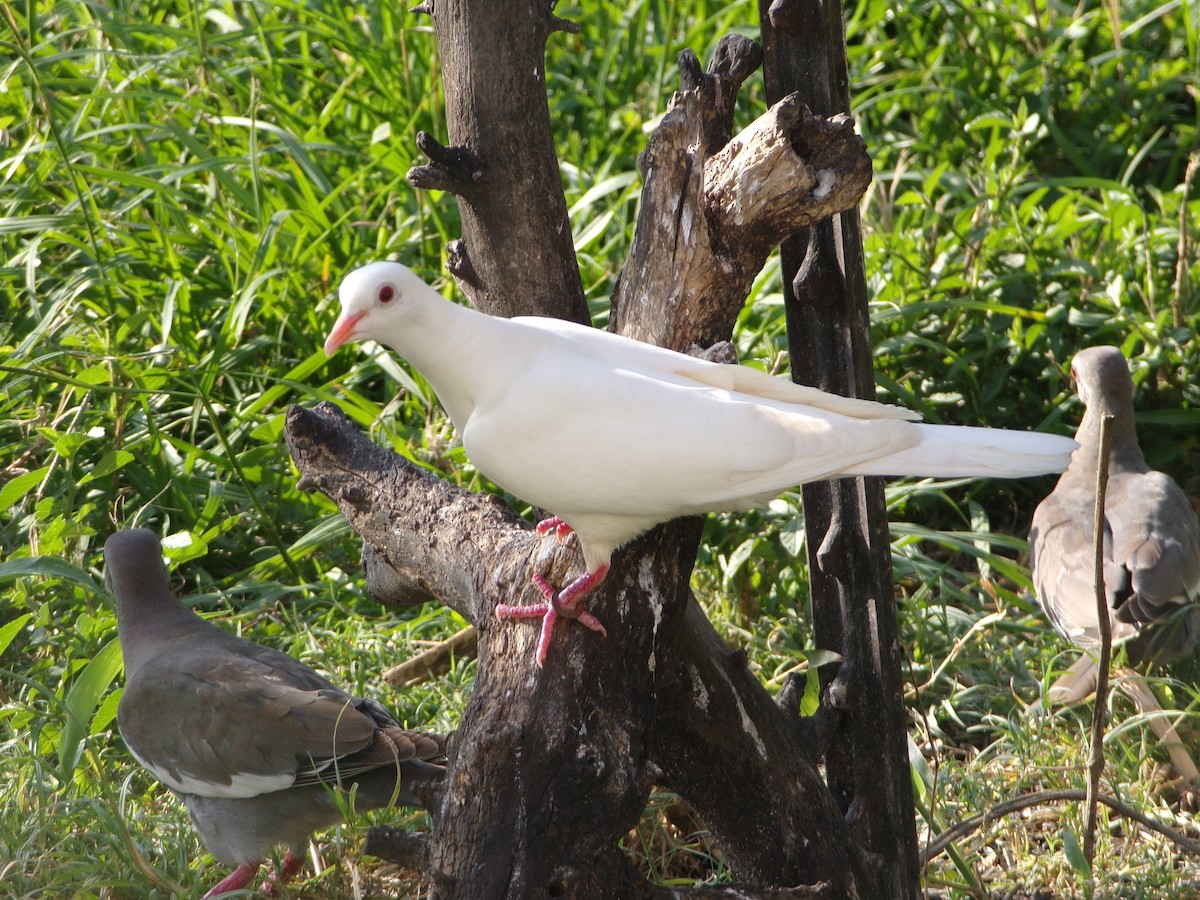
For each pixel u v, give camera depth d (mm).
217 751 6602
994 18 14875
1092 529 9008
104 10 12594
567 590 5758
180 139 11688
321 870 7180
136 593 7441
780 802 6262
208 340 11305
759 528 9977
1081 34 14664
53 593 8859
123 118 12859
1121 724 8023
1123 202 12227
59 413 9742
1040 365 11406
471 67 6539
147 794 7590
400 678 8977
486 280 6988
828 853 6273
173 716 6742
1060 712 8258
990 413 11141
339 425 7379
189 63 13219
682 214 5938
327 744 6445
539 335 5812
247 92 13070
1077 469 9586
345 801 6277
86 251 10969
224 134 12875
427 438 10195
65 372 10438
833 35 6133
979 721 8875
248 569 9859
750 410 5480
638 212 6188
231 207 12070
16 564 7613
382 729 6555
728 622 9359
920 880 6625
